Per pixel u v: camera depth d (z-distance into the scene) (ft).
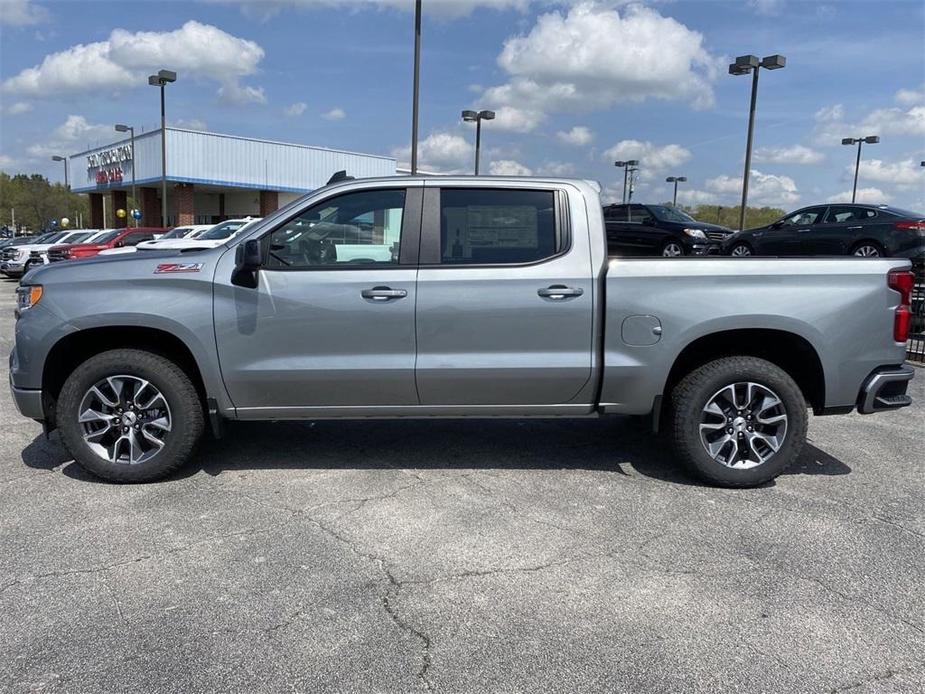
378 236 14.90
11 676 8.86
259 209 153.99
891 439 19.30
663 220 57.36
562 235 14.89
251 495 14.73
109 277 14.75
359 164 162.30
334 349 14.78
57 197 335.88
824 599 10.83
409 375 14.76
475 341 14.78
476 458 17.19
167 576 11.35
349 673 8.98
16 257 75.82
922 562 12.03
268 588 11.02
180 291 14.64
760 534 13.08
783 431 14.98
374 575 11.44
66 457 17.10
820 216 52.13
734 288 14.62
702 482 15.47
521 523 13.46
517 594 10.90
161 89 102.47
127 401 15.08
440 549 12.36
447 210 14.90
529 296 14.65
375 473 16.10
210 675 8.91
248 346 14.73
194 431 15.17
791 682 8.86
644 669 9.10
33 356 14.73
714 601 10.74
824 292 14.64
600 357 14.87
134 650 9.41
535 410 15.34
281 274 14.66
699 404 14.90
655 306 14.64
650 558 12.09
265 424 19.84
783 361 16.11
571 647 9.55
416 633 9.86
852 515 13.98
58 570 11.50
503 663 9.21
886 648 9.58
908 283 14.94
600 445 18.28
